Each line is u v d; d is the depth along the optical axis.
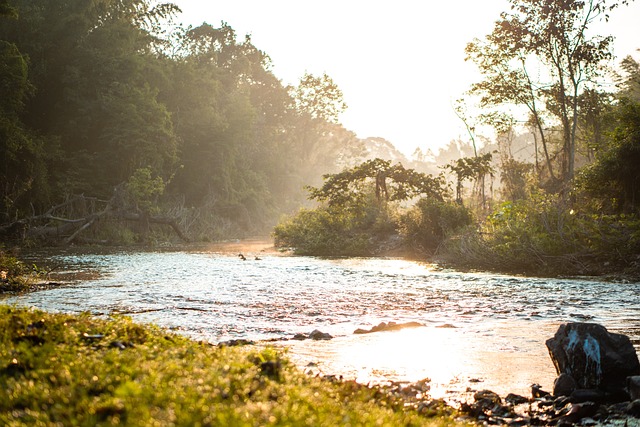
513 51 42.09
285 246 42.38
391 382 7.67
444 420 5.75
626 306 14.38
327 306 14.63
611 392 7.21
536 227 23.78
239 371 5.63
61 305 14.31
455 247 26.70
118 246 42.19
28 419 4.18
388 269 24.86
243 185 67.12
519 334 11.03
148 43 60.34
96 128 51.28
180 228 52.44
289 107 92.69
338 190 37.44
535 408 6.80
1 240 37.47
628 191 25.33
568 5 39.84
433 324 12.18
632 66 53.84
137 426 3.96
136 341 7.22
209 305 14.56
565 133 40.91
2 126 37.84
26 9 48.41
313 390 5.62
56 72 49.88
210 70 70.56
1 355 5.62
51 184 45.69
